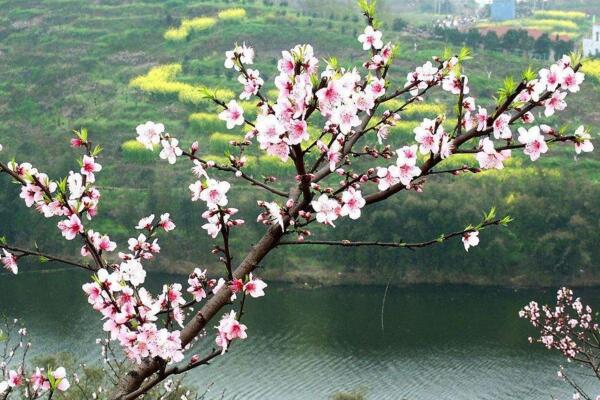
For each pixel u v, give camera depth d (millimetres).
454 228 73688
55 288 68375
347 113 5602
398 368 50375
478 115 5848
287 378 48188
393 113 6691
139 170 91562
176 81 111750
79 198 6668
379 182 5895
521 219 75750
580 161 88688
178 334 5613
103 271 5691
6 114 108312
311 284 72375
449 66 6773
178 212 78500
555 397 45094
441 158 5816
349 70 6180
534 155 5816
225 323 5816
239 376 48312
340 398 41688
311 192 5898
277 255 74250
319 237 76812
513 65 109938
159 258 77250
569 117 97938
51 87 114375
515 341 55938
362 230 74500
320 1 138375
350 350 54000
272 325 59938
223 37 123250
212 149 91750
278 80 5539
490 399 45062
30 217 81375
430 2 190625
